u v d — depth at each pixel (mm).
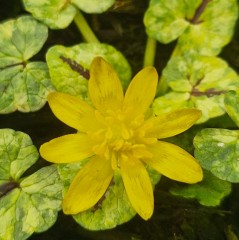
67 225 103
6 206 90
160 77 117
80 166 93
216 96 101
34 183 92
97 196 85
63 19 104
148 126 86
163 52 121
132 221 105
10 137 94
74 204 84
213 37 109
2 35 102
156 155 87
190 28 109
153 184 94
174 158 86
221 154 94
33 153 94
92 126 87
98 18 122
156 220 106
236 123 96
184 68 105
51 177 92
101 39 123
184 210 106
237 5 113
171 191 99
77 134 86
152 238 105
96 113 85
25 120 110
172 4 109
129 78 104
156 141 85
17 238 88
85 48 101
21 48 102
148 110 90
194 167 85
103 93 88
